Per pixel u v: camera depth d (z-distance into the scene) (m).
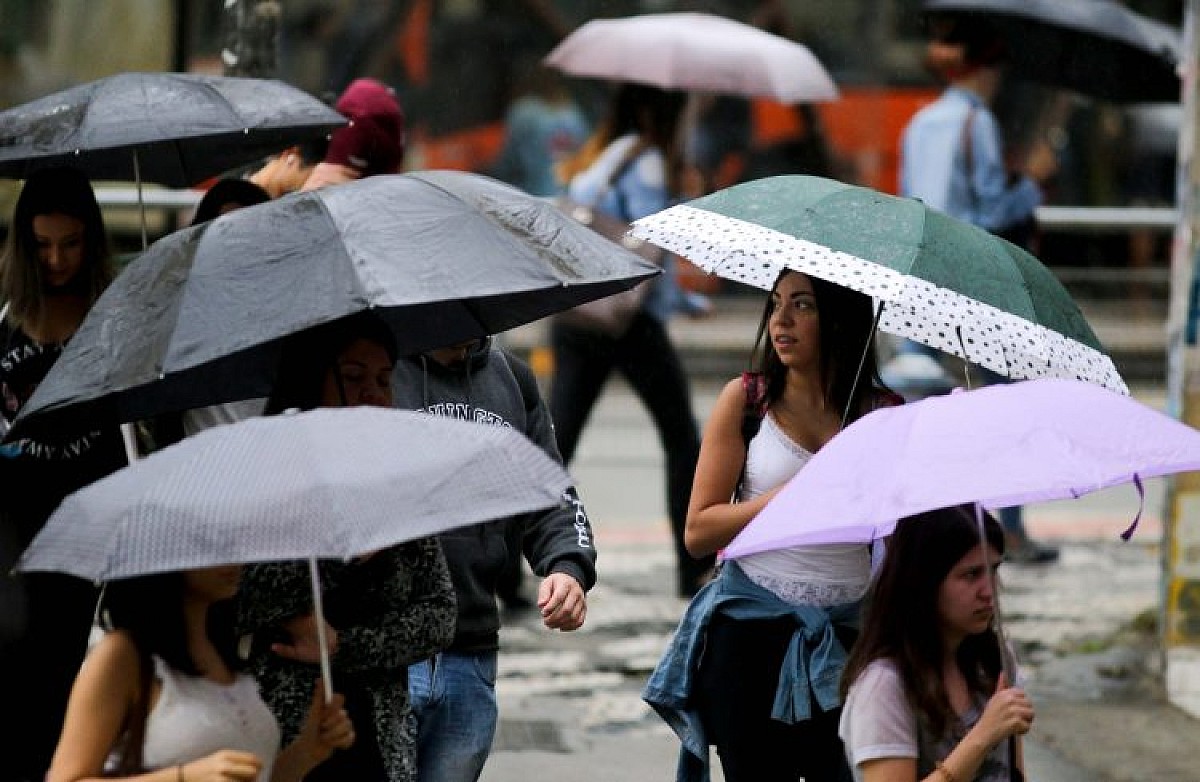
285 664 13.12
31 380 17.69
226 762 11.08
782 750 15.77
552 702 25.02
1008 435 11.57
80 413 14.09
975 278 14.77
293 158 22.42
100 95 19.02
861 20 53.66
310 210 13.21
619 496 39.81
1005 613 29.94
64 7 43.31
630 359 29.62
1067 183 54.25
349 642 13.13
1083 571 33.12
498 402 16.31
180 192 31.52
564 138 53.34
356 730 13.35
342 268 12.70
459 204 13.53
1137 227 37.91
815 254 14.84
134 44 43.28
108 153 20.64
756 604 15.64
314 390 13.15
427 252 12.99
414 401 15.95
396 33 53.19
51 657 18.06
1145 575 32.81
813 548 15.54
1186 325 24.91
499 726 23.89
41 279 17.70
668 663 16.05
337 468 10.36
